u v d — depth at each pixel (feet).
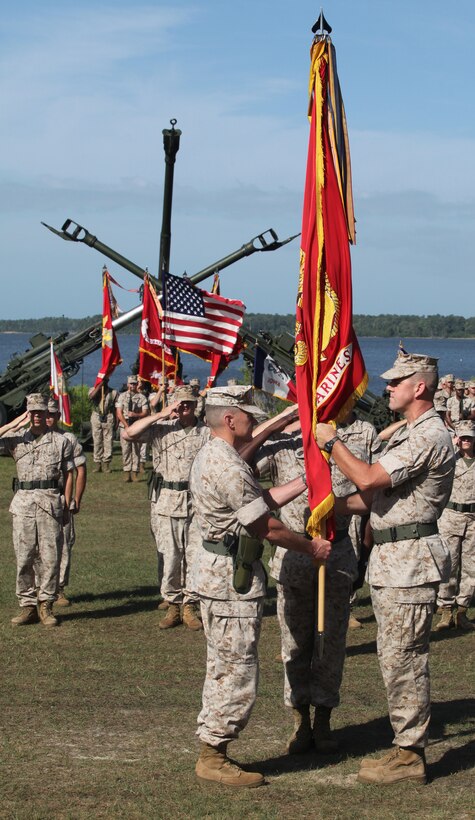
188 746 20.63
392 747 20.56
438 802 17.39
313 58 21.09
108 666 27.66
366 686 25.67
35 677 26.48
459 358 487.20
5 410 77.05
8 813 16.98
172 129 59.11
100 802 17.52
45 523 32.65
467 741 20.81
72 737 21.29
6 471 75.77
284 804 17.43
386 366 339.57
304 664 20.54
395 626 18.26
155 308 42.75
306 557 20.52
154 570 41.91
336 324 20.13
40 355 77.71
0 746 20.65
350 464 18.54
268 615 34.30
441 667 27.55
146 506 60.13
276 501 19.72
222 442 18.79
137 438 32.83
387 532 18.48
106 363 57.21
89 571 41.68
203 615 18.63
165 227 60.44
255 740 21.33
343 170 20.85
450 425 47.37
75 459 33.73
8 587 38.17
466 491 32.60
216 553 18.54
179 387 33.22
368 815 16.80
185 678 26.43
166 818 16.78
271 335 66.59
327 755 20.21
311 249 20.62
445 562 18.37
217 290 62.69
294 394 36.58
